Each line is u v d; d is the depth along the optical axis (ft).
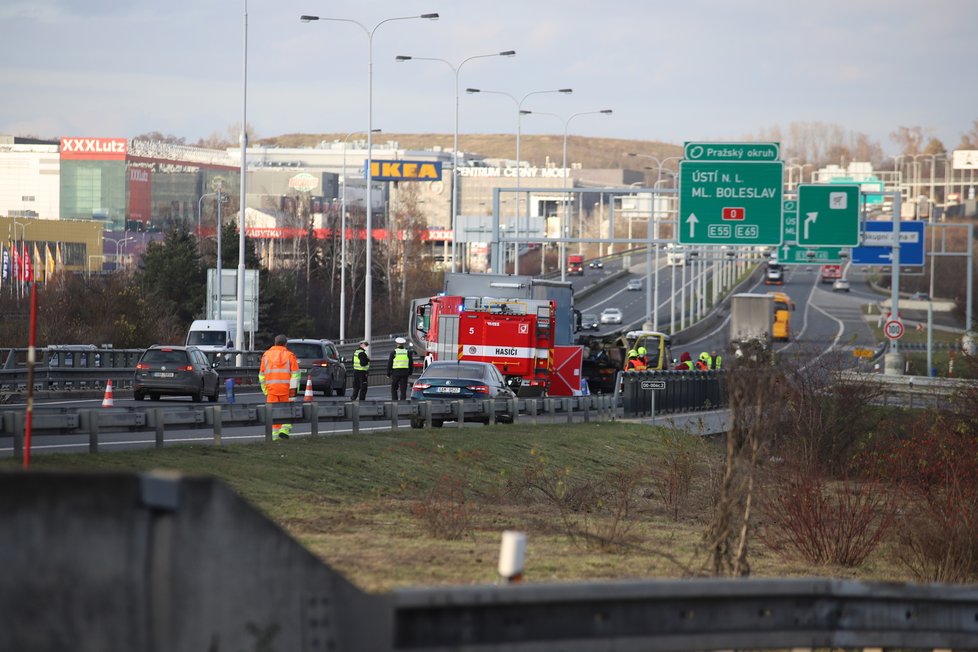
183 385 416.87
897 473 245.65
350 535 163.73
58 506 61.46
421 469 244.22
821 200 545.85
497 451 286.25
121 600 62.44
